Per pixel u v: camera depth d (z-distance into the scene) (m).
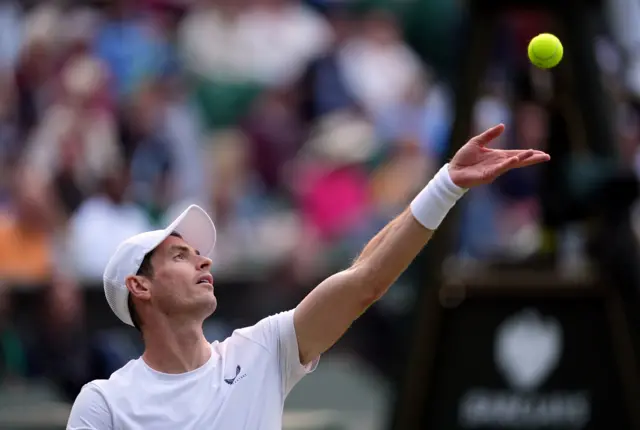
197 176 38.25
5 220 34.91
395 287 32.72
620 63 34.25
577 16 25.17
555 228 25.48
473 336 25.17
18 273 33.59
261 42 42.34
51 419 29.72
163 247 14.82
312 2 44.22
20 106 40.19
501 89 33.84
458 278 25.31
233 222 37.56
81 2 43.75
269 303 33.91
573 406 24.88
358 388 33.31
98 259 34.47
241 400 14.44
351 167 38.06
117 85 40.19
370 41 42.38
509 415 25.00
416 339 25.27
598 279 24.94
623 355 24.77
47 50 41.09
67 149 36.38
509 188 34.38
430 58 41.47
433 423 25.19
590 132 24.88
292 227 37.22
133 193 36.47
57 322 31.64
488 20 25.56
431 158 37.41
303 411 32.00
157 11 44.12
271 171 39.56
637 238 24.88
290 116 40.81
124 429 14.21
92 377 30.70
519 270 25.36
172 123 38.22
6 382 31.86
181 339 14.62
